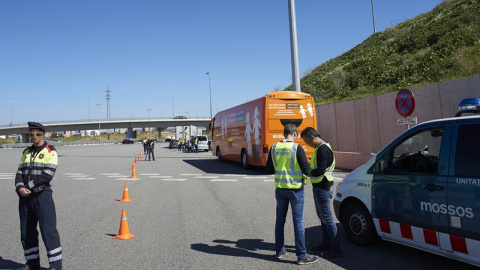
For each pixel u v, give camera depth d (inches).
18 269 180.1
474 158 152.1
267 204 346.6
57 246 177.9
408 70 848.9
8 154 1665.8
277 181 188.5
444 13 1105.4
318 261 189.6
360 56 1295.5
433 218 163.5
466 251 149.8
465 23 916.0
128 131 4160.9
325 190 193.8
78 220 293.7
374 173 200.8
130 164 909.8
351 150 768.3
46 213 175.9
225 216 299.0
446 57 762.2
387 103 665.0
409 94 423.8
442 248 160.2
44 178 172.9
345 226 220.8
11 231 264.7
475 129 155.7
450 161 160.6
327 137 854.5
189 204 354.9
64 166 868.6
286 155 187.0
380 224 194.2
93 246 223.0
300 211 186.2
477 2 989.8
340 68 1262.3
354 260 189.6
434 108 557.0
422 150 185.9
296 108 591.8
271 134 580.4
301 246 185.2
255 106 621.0
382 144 679.1
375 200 197.2
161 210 328.2
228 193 417.7
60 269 179.2
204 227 264.5
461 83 511.2
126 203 366.3
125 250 214.1
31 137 176.4
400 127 634.2
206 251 209.9
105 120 3821.4
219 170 697.0
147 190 454.6
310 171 183.0
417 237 172.1
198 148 1552.7
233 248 214.8
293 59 664.4
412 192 174.9
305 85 1283.2
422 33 1034.1
